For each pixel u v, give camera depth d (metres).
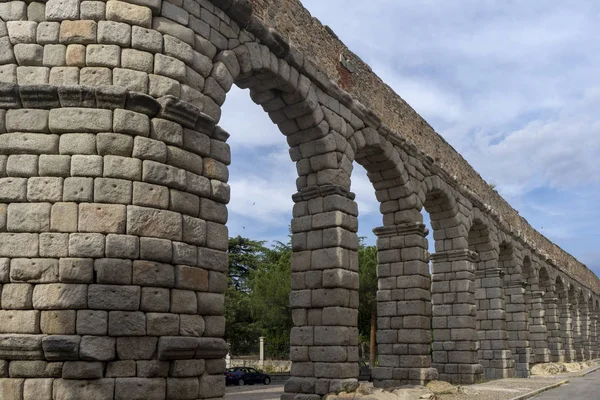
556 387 30.91
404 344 25.42
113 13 13.80
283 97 20.25
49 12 13.72
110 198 12.86
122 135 13.19
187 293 13.57
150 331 12.74
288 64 19.53
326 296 20.19
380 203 26.73
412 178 26.80
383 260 26.45
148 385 12.50
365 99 24.23
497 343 35.38
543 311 45.56
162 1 14.53
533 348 45.19
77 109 13.13
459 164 33.38
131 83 13.62
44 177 12.88
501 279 36.31
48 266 12.49
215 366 14.05
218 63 15.91
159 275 13.06
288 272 49.56
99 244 12.59
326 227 20.64
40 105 13.20
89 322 12.23
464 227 31.67
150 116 13.70
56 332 12.20
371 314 48.00
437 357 30.47
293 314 20.78
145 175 13.25
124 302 12.52
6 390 12.04
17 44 13.63
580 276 65.12
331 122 21.41
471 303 30.44
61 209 12.70
